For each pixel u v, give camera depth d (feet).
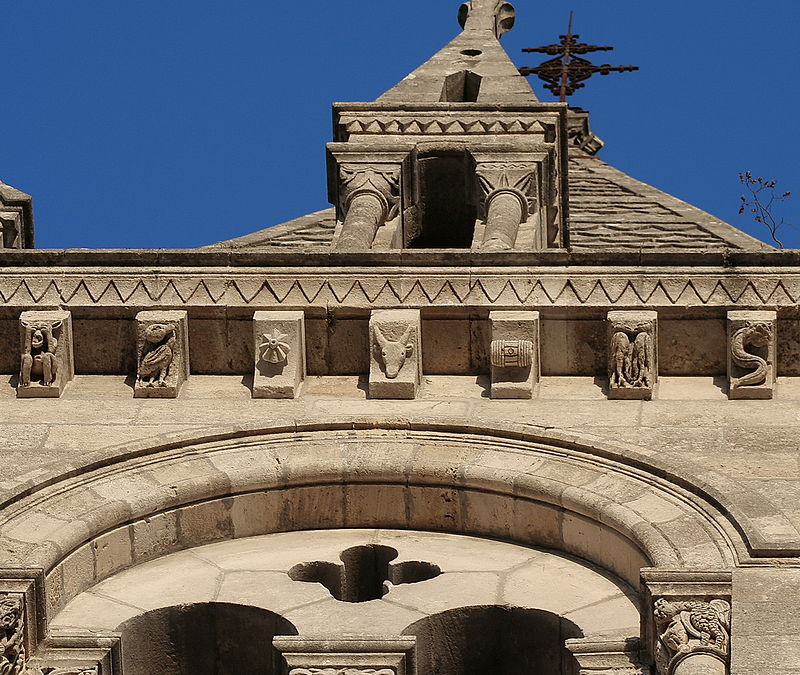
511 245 163.73
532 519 119.34
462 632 112.27
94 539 115.96
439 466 121.60
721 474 118.21
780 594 104.63
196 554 119.75
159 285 134.21
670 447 122.52
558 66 335.26
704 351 131.75
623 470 118.93
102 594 114.83
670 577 105.40
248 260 135.54
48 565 110.93
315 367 133.49
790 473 118.73
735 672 99.40
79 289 134.10
